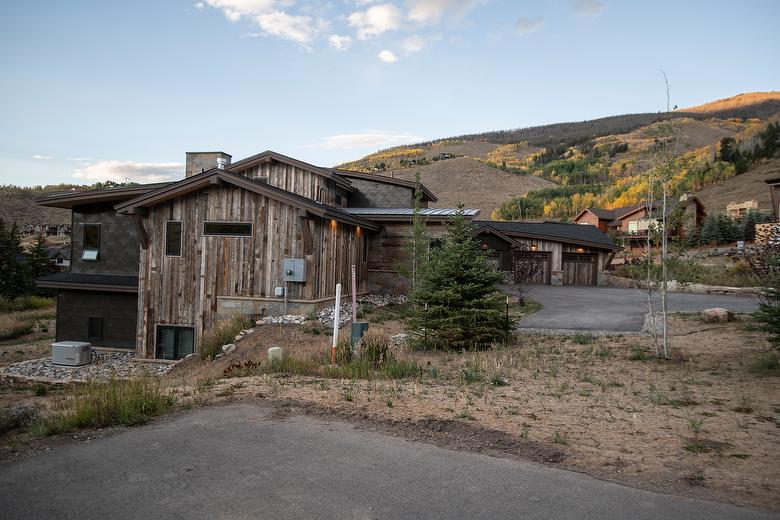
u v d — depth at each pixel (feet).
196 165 76.43
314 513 11.91
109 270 64.23
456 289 39.17
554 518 11.62
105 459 15.72
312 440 17.34
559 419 19.57
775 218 84.74
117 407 20.57
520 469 14.64
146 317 56.29
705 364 30.19
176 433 18.33
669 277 34.94
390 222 69.36
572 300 70.28
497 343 39.06
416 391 24.48
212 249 54.75
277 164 70.79
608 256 104.73
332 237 57.77
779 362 28.27
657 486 13.38
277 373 30.58
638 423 18.97
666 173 32.53
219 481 13.88
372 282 70.74
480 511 11.98
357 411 20.83
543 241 104.73
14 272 121.08
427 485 13.51
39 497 12.94
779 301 30.83
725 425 18.54
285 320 49.75
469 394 23.82
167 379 39.04
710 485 13.39
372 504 12.38
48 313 95.30
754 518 11.53
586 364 31.32
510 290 86.43
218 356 44.16
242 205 54.08
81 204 64.75
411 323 40.52
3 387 43.55
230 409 21.66
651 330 44.09
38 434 18.51
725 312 44.78
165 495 12.99
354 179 81.87
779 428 18.12
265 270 53.47
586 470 14.52
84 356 55.31
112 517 11.79
